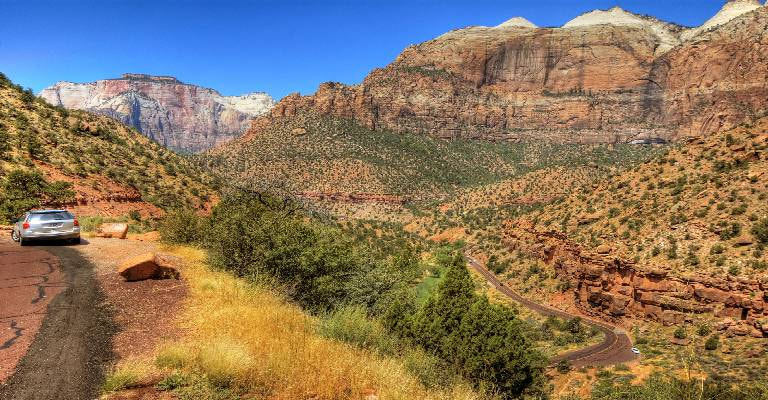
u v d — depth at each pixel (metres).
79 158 52.25
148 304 9.20
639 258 60.09
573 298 71.50
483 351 19.06
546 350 51.03
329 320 10.34
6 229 22.66
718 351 43.34
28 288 9.99
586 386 37.12
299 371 6.45
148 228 35.97
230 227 14.59
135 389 5.46
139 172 60.47
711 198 62.00
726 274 49.38
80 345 6.68
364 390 6.50
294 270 14.45
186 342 7.05
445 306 22.70
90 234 21.53
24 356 6.11
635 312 59.38
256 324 8.27
